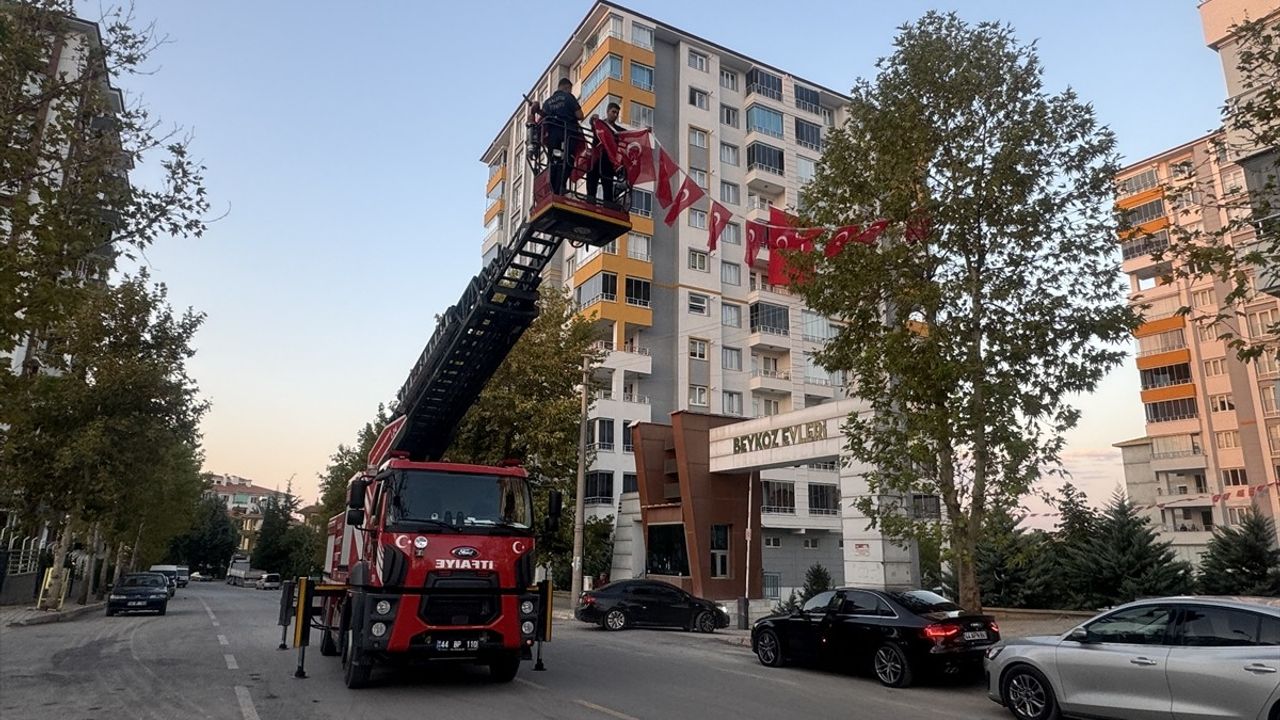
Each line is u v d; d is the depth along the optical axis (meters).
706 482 29.80
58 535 27.95
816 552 46.31
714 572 29.58
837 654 11.99
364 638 9.28
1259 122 10.59
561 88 10.45
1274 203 10.47
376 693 9.59
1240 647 7.12
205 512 90.56
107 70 11.47
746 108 51.38
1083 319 12.48
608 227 10.27
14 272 9.59
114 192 11.14
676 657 14.20
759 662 13.71
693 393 45.50
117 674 11.10
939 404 12.91
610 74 46.41
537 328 28.50
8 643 15.61
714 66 50.62
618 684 10.63
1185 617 7.65
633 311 44.06
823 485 47.03
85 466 23.61
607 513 40.44
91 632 18.25
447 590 9.65
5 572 29.48
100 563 56.00
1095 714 8.02
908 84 13.50
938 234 13.16
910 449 12.99
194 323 26.97
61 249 10.48
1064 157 12.69
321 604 11.93
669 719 8.32
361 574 10.00
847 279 13.50
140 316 25.95
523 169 54.34
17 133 10.84
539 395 28.08
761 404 48.56
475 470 10.52
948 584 23.27
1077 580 22.14
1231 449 47.34
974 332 12.97
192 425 26.86
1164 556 21.67
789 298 49.28
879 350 13.09
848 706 9.51
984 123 13.13
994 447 12.82
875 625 11.52
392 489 10.02
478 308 11.29
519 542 10.26
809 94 53.47
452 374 12.73
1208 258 10.28
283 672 11.28
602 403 41.88
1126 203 50.00
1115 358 12.51
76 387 23.78
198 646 14.85
